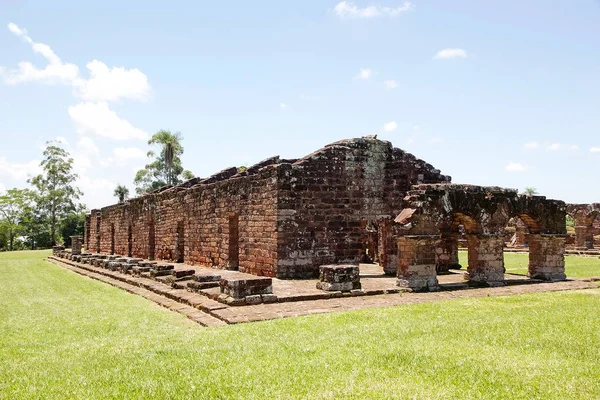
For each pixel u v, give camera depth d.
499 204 16.33
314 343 8.20
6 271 27.58
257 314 11.09
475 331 8.91
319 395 5.75
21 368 7.41
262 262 18.84
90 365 7.38
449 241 21.92
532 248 17.69
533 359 7.15
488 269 15.97
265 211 18.69
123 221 38.38
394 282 16.05
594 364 6.91
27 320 11.98
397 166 19.95
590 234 39.22
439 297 13.43
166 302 14.05
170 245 28.91
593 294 13.81
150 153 63.50
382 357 7.25
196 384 6.23
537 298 13.05
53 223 66.69
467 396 5.68
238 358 7.38
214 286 14.62
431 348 7.74
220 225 22.67
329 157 18.86
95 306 14.09
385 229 19.16
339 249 18.77
